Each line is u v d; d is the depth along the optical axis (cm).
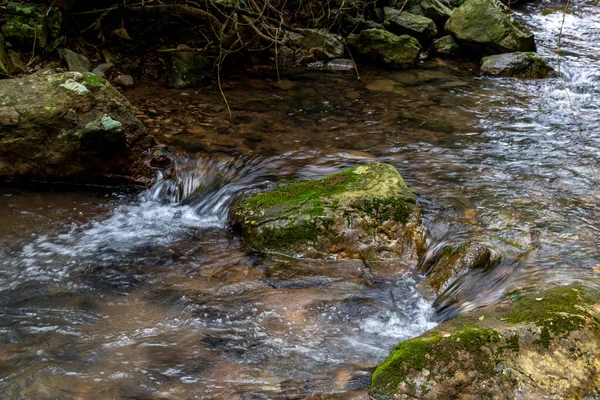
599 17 1241
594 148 603
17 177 525
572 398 274
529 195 503
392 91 778
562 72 866
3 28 672
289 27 841
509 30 936
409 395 281
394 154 586
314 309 371
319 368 319
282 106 705
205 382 307
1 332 345
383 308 374
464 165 562
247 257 430
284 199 457
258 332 349
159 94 714
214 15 781
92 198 518
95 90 536
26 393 297
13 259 424
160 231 471
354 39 910
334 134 632
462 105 733
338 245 427
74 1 727
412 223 440
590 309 314
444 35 1035
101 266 420
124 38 775
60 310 368
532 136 636
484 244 413
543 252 411
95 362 321
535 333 294
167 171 545
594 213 472
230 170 546
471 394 278
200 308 371
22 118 510
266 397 296
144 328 352
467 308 362
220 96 725
